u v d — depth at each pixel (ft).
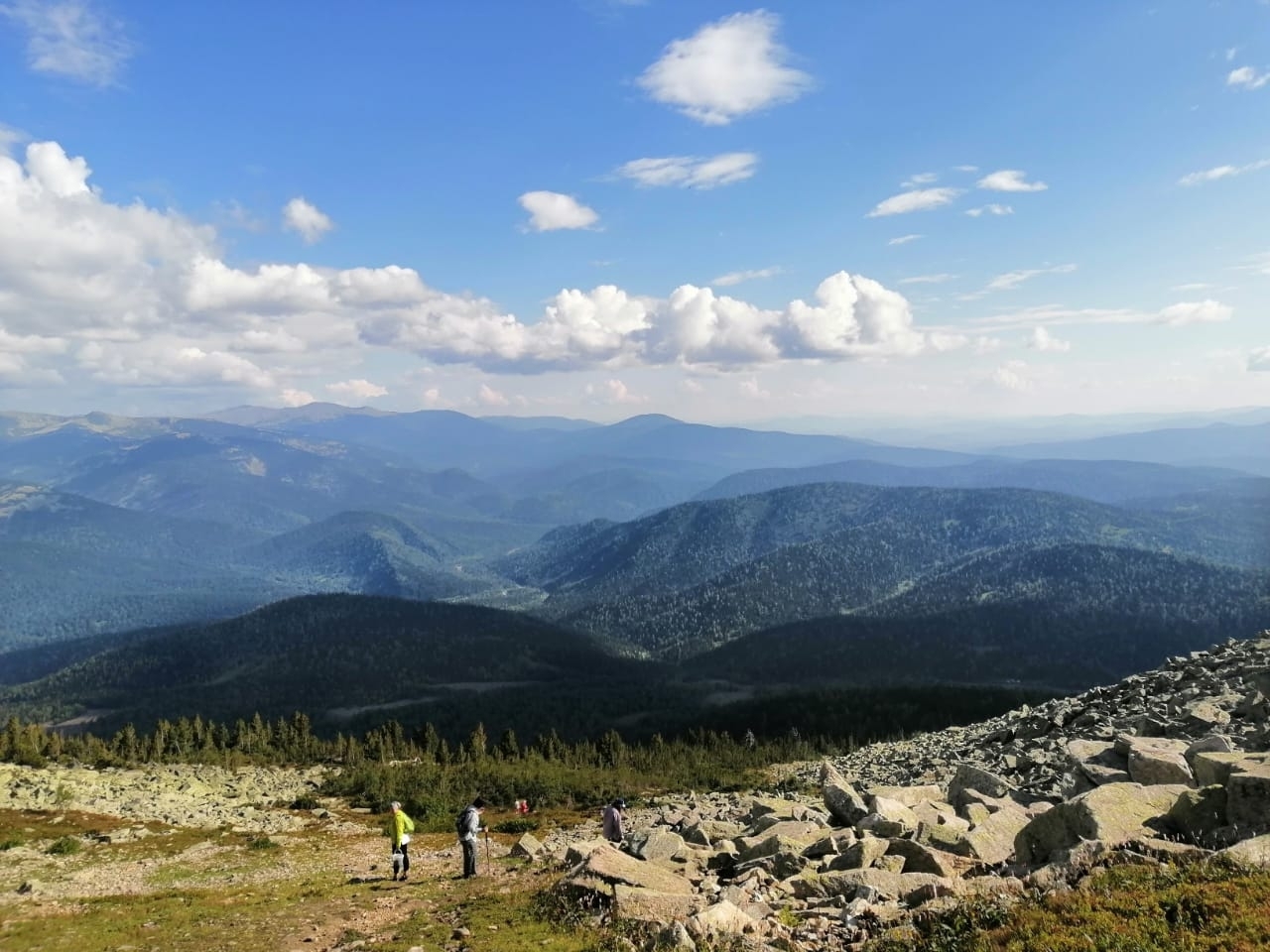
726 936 54.80
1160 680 162.61
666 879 76.79
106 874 138.21
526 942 65.67
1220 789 56.44
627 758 470.80
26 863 146.41
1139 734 125.59
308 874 136.67
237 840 178.91
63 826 185.57
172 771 364.99
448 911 84.43
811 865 72.64
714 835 101.91
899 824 76.95
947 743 218.18
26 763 341.21
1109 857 52.70
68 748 418.31
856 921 55.62
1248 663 147.23
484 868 118.73
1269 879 43.57
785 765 435.94
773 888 67.67
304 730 525.75
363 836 200.75
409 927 78.02
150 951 78.64
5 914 99.45
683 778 375.25
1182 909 42.78
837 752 485.56
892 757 237.04
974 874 63.26
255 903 100.73
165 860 153.69
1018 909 47.93
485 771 347.15
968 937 46.75
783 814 103.55
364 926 83.87
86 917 95.35
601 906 70.79
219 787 300.40
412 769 356.59
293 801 278.67
